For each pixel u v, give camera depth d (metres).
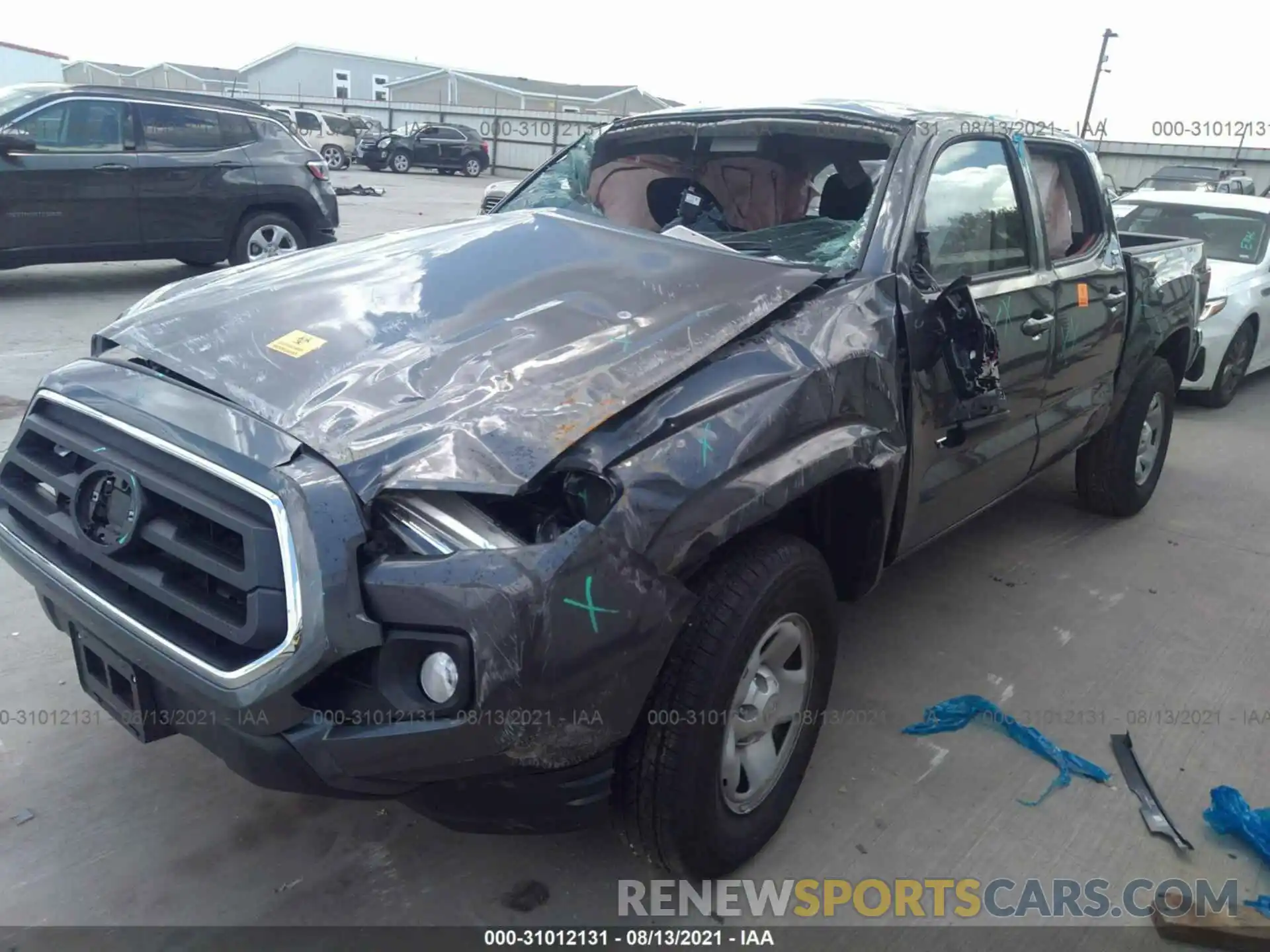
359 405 2.13
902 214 3.02
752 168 3.47
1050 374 3.85
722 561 2.34
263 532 1.91
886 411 2.76
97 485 2.19
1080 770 3.11
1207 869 2.73
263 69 60.03
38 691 3.27
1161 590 4.45
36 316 8.55
